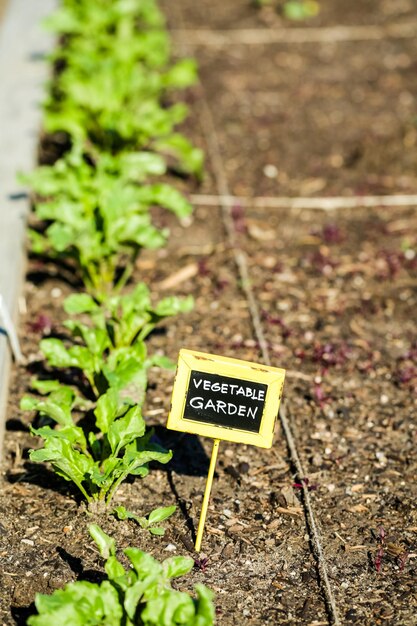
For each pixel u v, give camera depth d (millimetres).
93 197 1908
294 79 2918
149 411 1660
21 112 2367
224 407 1406
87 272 1881
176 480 1558
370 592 1431
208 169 2328
